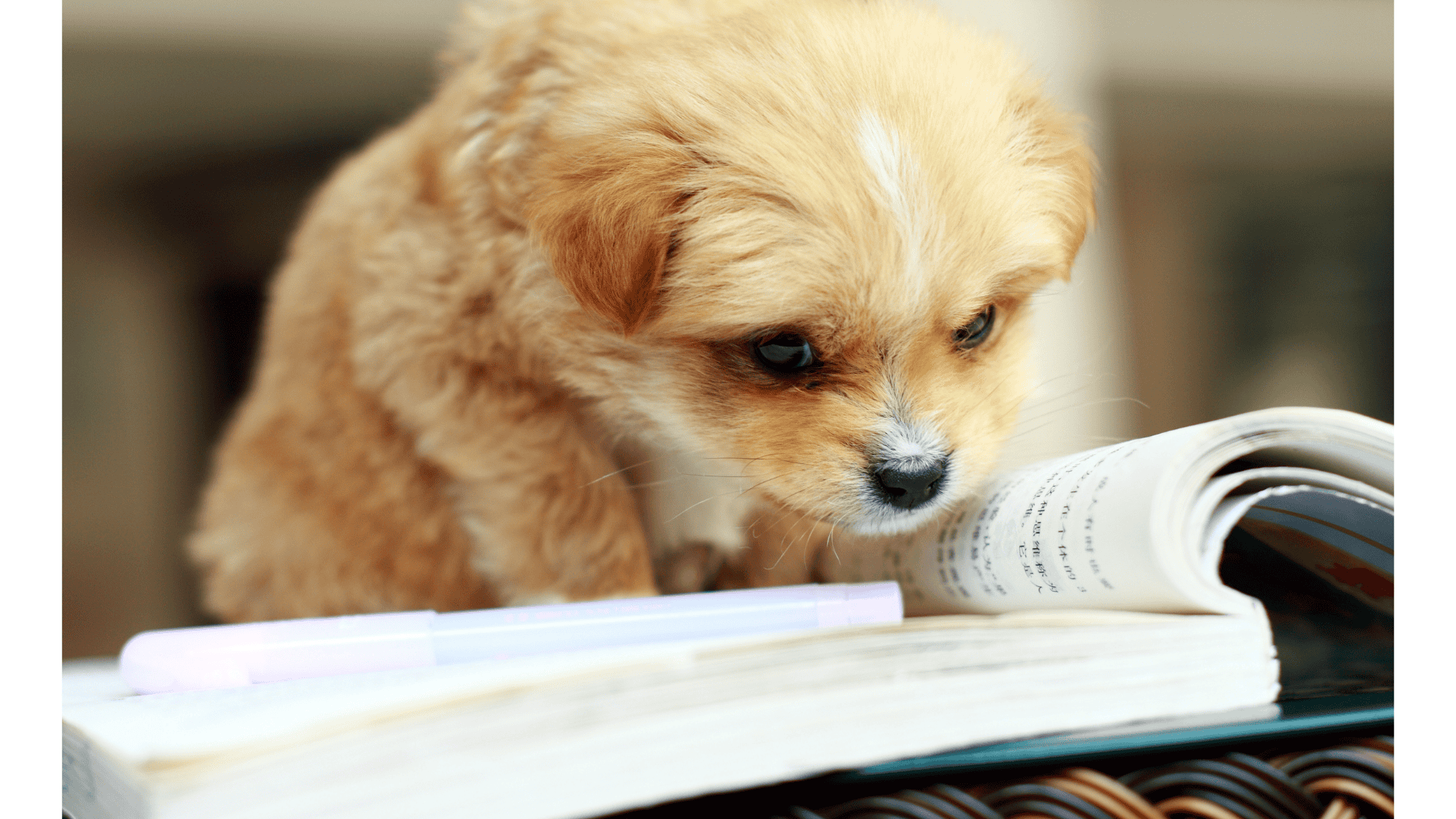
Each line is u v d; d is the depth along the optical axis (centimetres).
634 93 95
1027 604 77
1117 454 75
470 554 129
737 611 77
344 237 134
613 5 111
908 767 60
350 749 50
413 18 179
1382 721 66
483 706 52
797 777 58
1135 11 199
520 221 104
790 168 85
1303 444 71
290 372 142
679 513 127
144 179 180
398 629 77
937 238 87
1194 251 209
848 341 90
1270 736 64
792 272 84
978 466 95
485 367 115
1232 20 204
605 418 116
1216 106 209
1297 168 213
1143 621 66
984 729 61
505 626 76
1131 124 206
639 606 79
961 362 100
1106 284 198
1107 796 58
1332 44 208
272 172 186
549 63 110
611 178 90
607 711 54
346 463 134
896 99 90
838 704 58
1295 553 81
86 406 178
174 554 180
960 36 107
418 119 136
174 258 188
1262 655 68
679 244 90
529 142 105
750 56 95
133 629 175
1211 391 206
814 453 93
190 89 176
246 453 148
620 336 98
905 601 92
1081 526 70
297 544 141
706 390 98
